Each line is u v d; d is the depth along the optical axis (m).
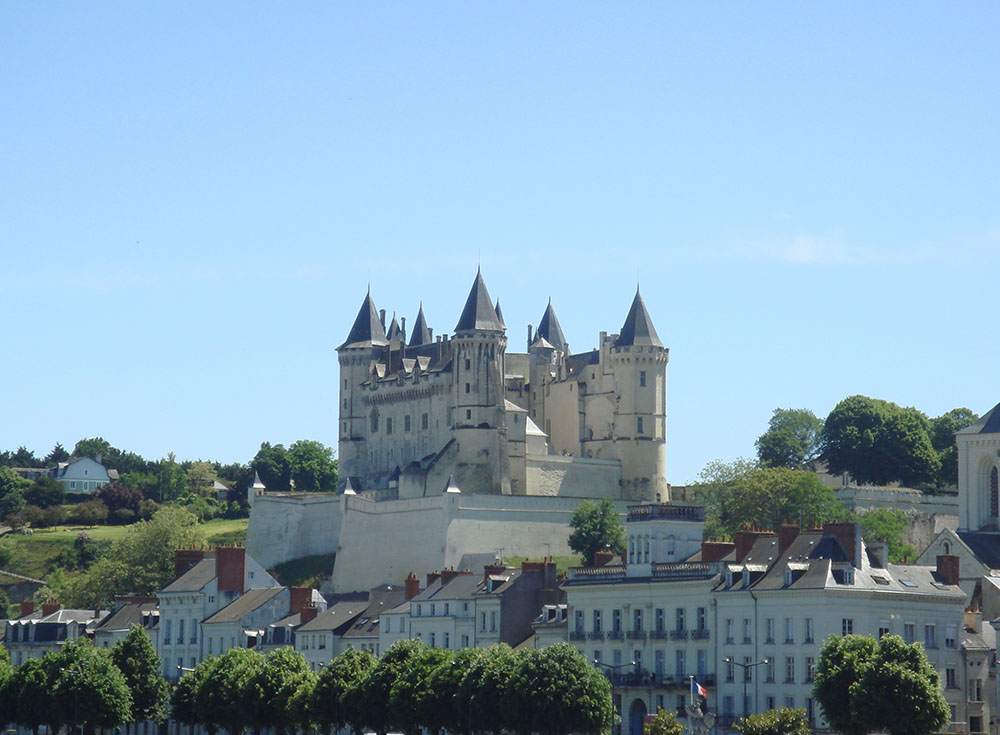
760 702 138.12
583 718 136.25
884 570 141.38
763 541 146.25
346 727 170.00
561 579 180.25
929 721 122.44
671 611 148.12
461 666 146.25
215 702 165.50
